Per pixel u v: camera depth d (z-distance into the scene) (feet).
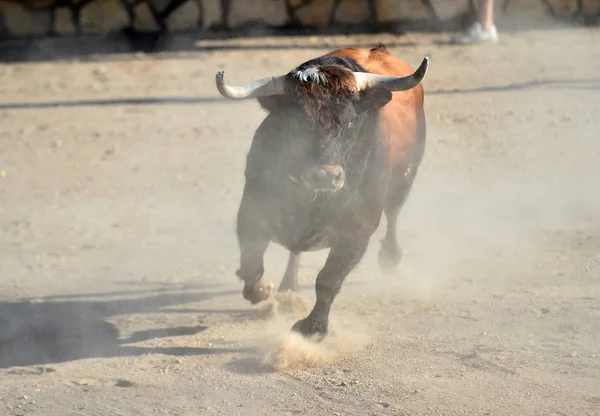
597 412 45.85
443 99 132.16
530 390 48.85
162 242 81.76
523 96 132.26
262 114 128.67
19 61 163.73
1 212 91.30
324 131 51.39
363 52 65.62
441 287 68.23
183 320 63.72
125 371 54.65
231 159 107.86
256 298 59.31
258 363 54.75
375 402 48.08
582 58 156.15
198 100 136.46
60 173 104.22
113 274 74.23
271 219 56.39
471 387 49.60
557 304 62.59
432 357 54.54
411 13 182.39
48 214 90.48
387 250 71.51
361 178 55.06
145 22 180.86
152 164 106.83
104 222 87.76
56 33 179.22
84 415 48.34
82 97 140.05
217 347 58.13
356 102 52.80
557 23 183.73
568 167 99.76
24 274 74.74
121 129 122.31
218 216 88.74
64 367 55.83
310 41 172.04
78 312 65.92
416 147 69.51
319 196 53.67
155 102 135.95
